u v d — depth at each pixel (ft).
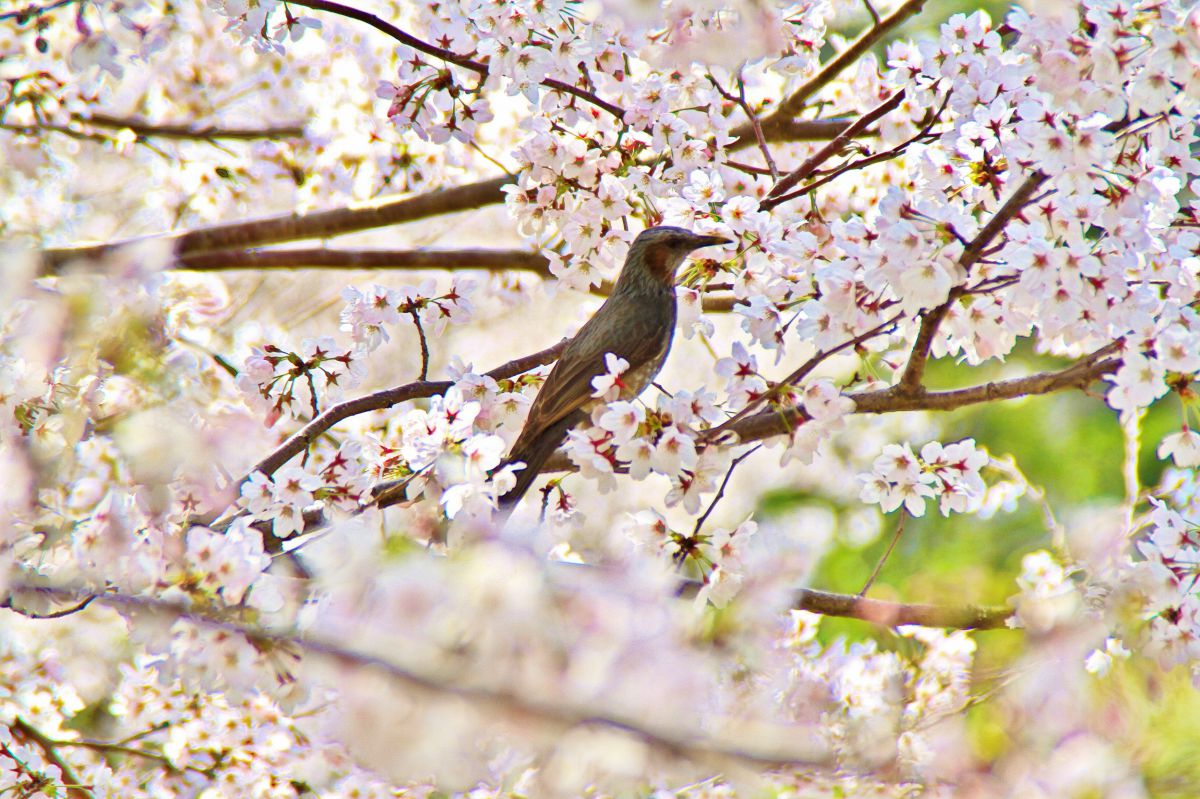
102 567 19.99
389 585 15.08
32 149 42.57
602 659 14.90
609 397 22.89
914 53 32.96
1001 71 28.27
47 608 20.27
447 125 32.91
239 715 30.35
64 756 32.30
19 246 21.68
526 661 14.76
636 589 15.72
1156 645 23.07
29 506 21.33
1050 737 21.53
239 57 47.98
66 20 39.32
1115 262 22.53
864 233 23.88
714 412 22.84
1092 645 22.57
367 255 46.44
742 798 18.45
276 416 27.17
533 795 15.67
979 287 22.91
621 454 21.88
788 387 23.06
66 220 44.98
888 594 31.14
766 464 62.49
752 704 19.65
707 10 23.56
